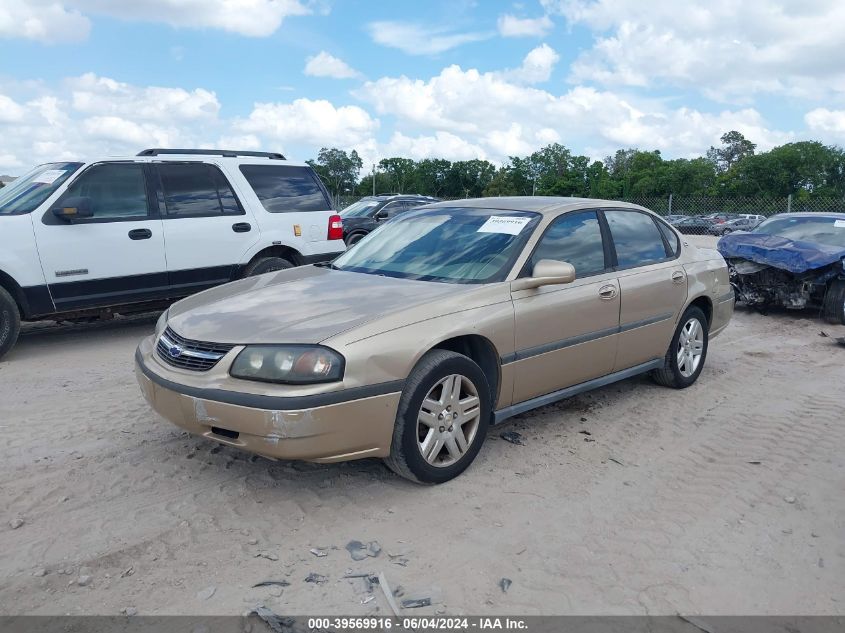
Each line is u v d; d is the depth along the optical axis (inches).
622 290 196.5
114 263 281.3
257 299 165.2
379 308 150.7
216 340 143.8
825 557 130.9
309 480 155.9
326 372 134.2
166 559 124.4
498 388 166.2
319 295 164.2
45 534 131.9
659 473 165.5
